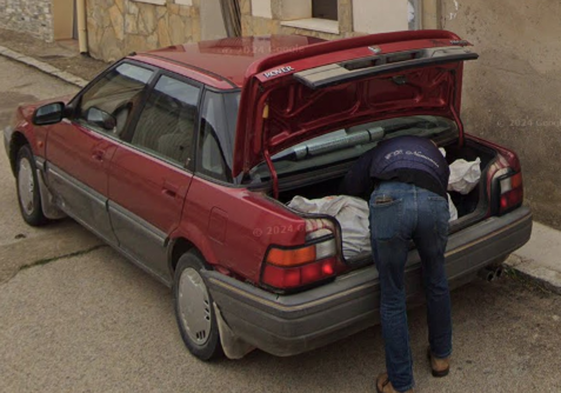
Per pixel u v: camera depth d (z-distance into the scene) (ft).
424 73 14.69
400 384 12.83
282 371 14.47
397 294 12.67
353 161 14.57
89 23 40.45
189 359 14.97
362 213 13.56
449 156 16.24
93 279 18.38
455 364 14.35
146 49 36.78
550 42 18.52
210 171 13.93
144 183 15.48
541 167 19.56
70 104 18.70
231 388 14.03
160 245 15.23
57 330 16.21
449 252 13.80
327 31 26.17
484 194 14.82
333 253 12.64
